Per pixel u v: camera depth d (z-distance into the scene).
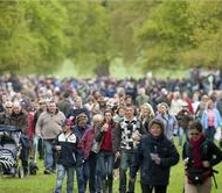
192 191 34.28
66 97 75.56
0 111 60.00
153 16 144.12
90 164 45.75
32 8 153.38
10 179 54.72
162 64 148.00
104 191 46.00
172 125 56.59
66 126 45.25
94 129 45.47
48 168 57.66
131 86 132.62
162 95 87.62
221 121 72.38
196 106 86.12
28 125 59.75
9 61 115.06
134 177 43.41
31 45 139.75
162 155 34.81
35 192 49.31
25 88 110.62
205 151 34.00
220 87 136.12
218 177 56.12
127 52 187.12
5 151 54.25
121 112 46.72
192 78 155.75
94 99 74.69
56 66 185.62
